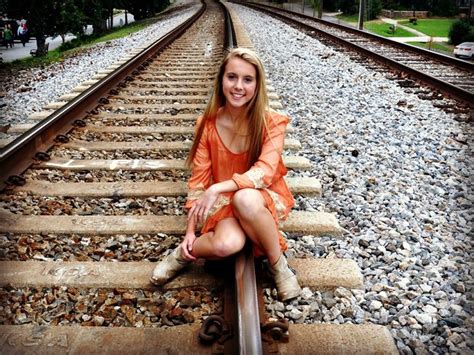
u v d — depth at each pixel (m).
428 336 2.32
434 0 37.62
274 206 2.55
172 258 2.66
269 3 54.16
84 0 23.12
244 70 2.46
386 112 6.29
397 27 31.28
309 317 2.46
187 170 4.23
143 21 33.25
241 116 2.58
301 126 5.61
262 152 2.55
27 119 6.01
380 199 3.73
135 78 8.16
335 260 2.87
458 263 2.93
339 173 4.22
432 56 11.63
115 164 4.30
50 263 2.84
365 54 11.34
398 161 4.55
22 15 18.64
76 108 5.60
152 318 2.48
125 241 3.13
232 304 2.46
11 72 10.84
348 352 2.20
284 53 11.65
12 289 2.67
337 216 3.47
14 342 2.26
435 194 3.89
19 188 3.78
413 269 2.84
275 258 2.51
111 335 2.30
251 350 1.98
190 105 6.30
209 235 2.51
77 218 3.34
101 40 20.44
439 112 6.31
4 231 3.18
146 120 5.70
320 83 8.11
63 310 2.53
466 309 2.51
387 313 2.48
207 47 12.45
